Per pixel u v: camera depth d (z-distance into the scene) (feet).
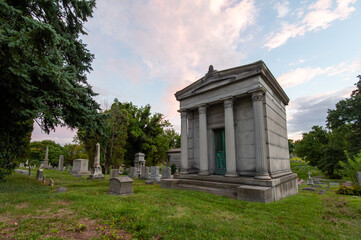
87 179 58.13
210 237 15.16
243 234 16.03
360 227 18.90
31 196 27.48
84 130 40.45
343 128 115.44
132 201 25.52
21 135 39.91
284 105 49.70
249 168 35.94
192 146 46.93
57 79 27.48
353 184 43.19
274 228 17.66
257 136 32.50
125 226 16.90
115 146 91.91
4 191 30.91
